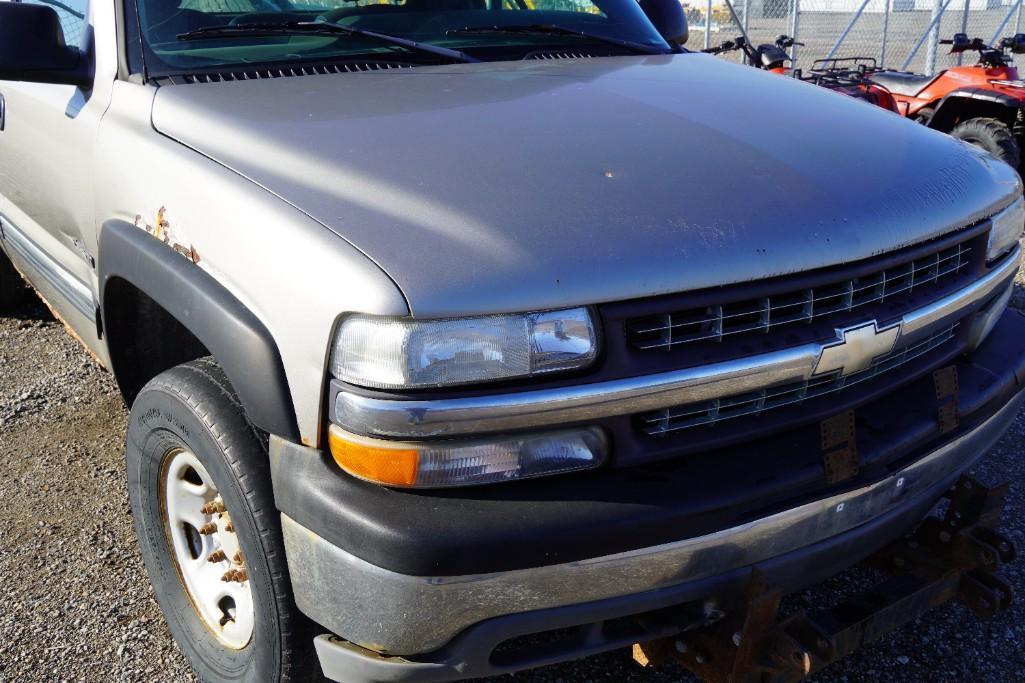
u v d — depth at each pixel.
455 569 1.61
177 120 2.29
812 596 2.74
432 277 1.63
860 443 1.94
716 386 1.75
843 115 2.45
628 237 1.74
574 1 3.28
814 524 1.85
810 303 1.85
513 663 1.78
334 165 1.94
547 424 1.67
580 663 2.48
